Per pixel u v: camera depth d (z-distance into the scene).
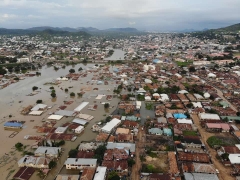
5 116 139.12
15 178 80.38
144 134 113.50
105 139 106.88
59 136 110.19
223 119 128.50
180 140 104.50
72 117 137.25
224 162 88.19
